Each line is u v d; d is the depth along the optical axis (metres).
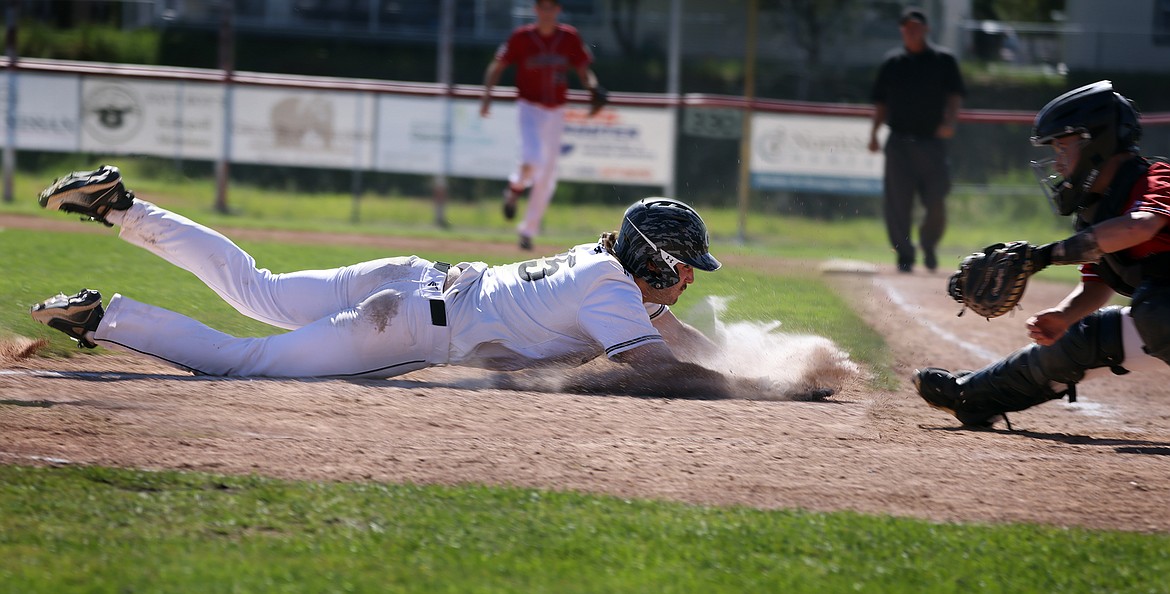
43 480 12.58
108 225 19.06
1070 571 11.29
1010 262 15.94
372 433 15.17
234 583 10.24
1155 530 12.68
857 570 11.15
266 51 87.56
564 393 18.45
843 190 52.19
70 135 53.31
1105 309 17.42
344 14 90.44
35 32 84.25
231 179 56.84
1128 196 16.06
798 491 13.59
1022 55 77.06
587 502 12.74
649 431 16.02
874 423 17.50
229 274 18.98
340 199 57.84
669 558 11.24
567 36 42.28
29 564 10.47
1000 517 12.95
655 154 53.41
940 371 18.28
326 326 18.47
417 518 12.01
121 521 11.59
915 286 37.03
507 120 53.19
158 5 87.94
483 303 18.56
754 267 27.75
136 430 14.73
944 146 41.38
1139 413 20.25
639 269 18.47
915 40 41.38
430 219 55.91
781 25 82.12
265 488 12.70
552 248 44.09
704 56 84.19
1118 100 16.14
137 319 18.28
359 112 53.38
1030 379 17.56
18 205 50.97
